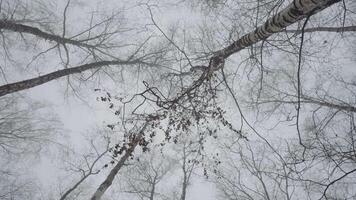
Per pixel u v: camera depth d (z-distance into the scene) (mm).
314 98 9188
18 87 8859
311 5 3750
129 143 5168
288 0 7062
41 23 11945
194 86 5984
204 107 5781
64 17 11008
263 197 9953
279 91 9992
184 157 10984
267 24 4680
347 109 8172
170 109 5422
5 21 10531
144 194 12078
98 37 11820
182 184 12320
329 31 7930
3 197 12539
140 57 11891
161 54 11531
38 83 9258
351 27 7289
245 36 5324
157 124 5367
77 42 11617
